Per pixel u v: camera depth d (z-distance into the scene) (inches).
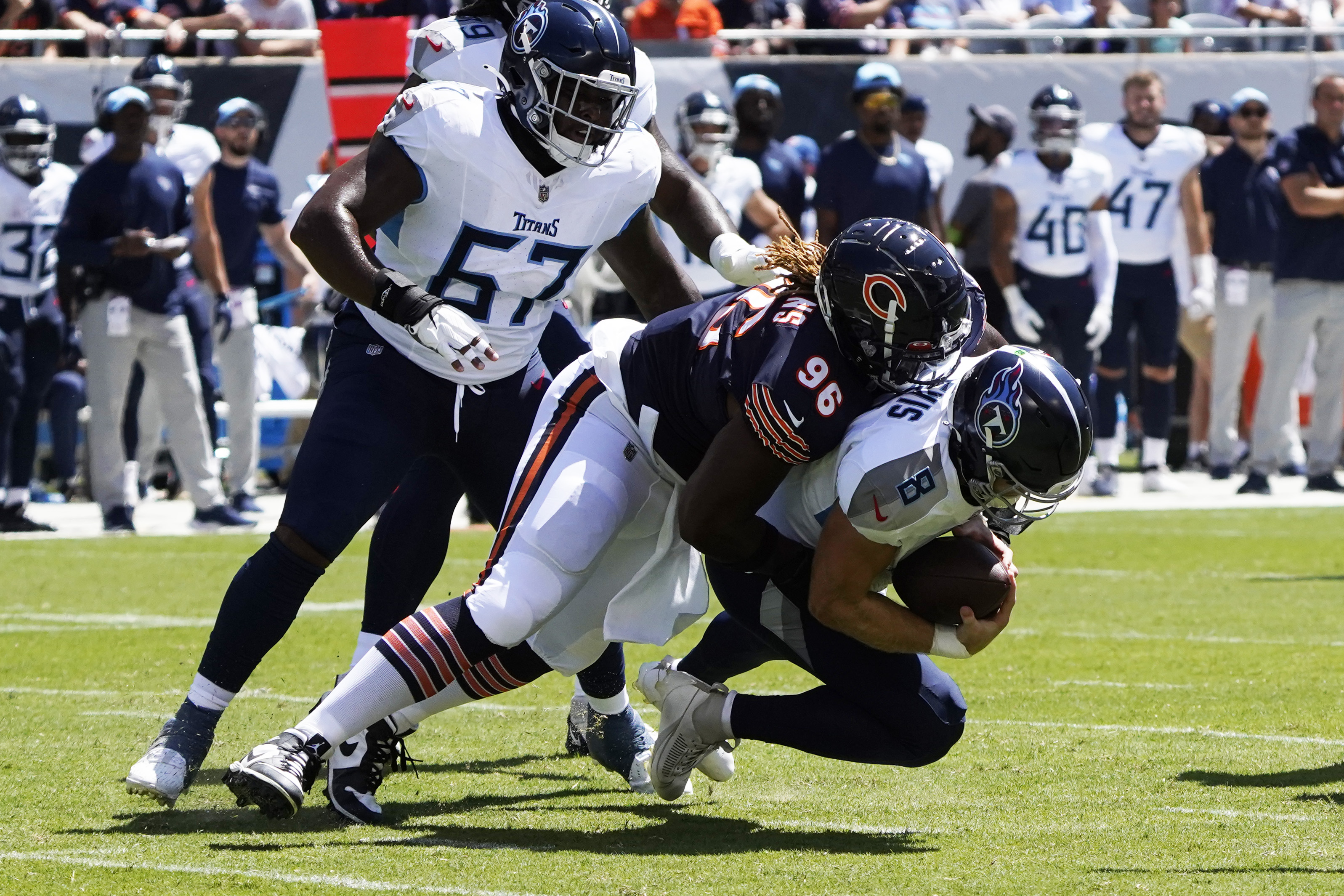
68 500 1563.7
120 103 1218.6
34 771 526.0
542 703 676.1
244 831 456.4
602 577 481.7
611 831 461.1
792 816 478.9
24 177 1259.2
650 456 468.4
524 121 482.9
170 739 472.4
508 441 518.0
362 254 466.6
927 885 396.8
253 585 481.1
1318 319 1475.1
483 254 499.8
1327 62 1491.1
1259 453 1513.3
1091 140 1448.1
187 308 1316.4
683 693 472.4
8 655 762.8
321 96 1384.1
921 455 415.8
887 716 453.1
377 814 474.0
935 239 422.6
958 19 1652.3
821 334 426.6
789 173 1337.4
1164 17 1603.1
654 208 544.7
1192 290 1480.1
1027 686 689.0
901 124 1416.1
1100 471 1510.8
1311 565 1095.6
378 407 499.2
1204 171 1460.4
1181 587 999.6
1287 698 657.0
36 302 1280.8
